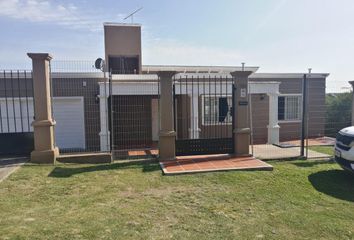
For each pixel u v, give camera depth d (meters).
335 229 4.52
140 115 14.97
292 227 4.58
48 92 8.63
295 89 16.89
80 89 13.55
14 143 8.98
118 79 14.07
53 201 5.52
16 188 6.19
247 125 9.53
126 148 13.20
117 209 5.18
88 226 4.46
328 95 17.22
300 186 6.65
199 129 12.98
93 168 8.12
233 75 9.41
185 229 4.46
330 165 8.69
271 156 9.81
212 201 5.64
